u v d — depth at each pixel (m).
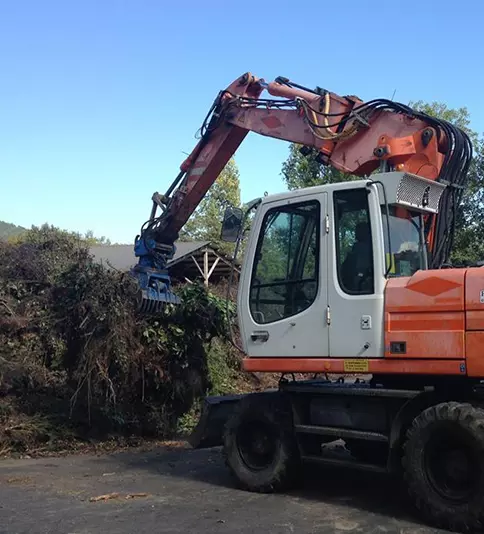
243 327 6.78
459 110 21.27
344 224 6.19
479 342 5.27
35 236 13.26
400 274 6.07
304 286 6.39
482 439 5.06
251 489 6.61
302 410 6.53
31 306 9.98
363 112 6.95
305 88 7.89
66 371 9.69
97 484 7.02
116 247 28.19
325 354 6.13
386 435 5.88
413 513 5.77
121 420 9.45
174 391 9.70
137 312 9.10
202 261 23.12
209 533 5.22
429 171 6.43
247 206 7.04
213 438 7.48
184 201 9.05
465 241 13.59
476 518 5.07
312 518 5.62
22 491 6.70
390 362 5.72
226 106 8.53
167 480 7.19
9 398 9.29
